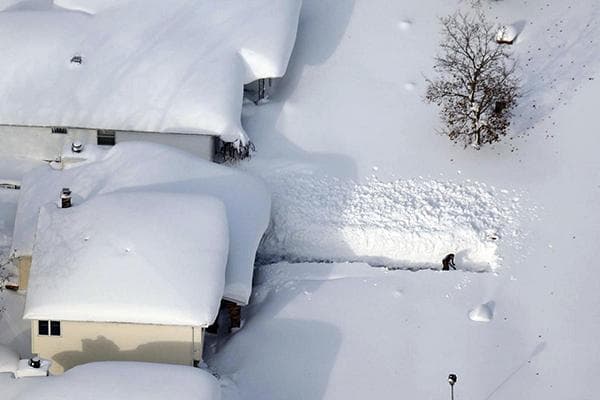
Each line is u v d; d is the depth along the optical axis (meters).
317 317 56.56
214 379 49.66
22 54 64.19
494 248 59.78
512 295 57.34
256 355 54.78
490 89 64.06
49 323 52.09
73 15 66.69
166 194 56.16
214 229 54.50
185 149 62.78
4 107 62.47
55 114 62.31
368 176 63.25
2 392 47.94
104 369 49.12
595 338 54.81
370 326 56.00
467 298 57.34
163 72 63.56
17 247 56.03
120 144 60.38
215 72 63.78
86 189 58.31
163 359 52.66
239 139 61.97
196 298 51.59
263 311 57.19
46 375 49.12
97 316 51.12
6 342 54.81
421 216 61.38
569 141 64.81
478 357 54.19
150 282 51.81
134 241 53.12
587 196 62.03
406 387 52.97
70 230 53.81
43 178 58.94
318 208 61.81
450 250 60.59
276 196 62.28
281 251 61.59
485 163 63.94
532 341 54.88
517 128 65.56
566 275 58.09
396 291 57.84
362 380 53.34
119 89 62.97
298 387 53.12
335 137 65.12
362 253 61.12
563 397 52.16
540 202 61.81
